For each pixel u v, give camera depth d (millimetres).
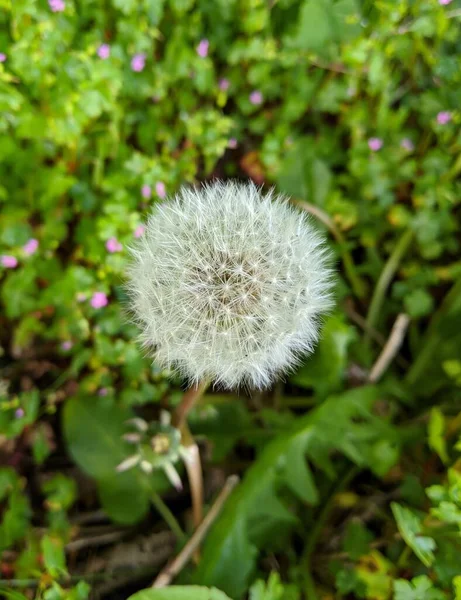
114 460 131
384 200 151
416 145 160
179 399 141
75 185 140
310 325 99
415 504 129
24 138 136
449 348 146
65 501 127
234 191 101
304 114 167
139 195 142
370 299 160
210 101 164
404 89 161
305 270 97
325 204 151
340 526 135
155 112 152
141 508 131
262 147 156
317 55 154
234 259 94
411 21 151
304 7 149
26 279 130
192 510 138
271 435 140
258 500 120
